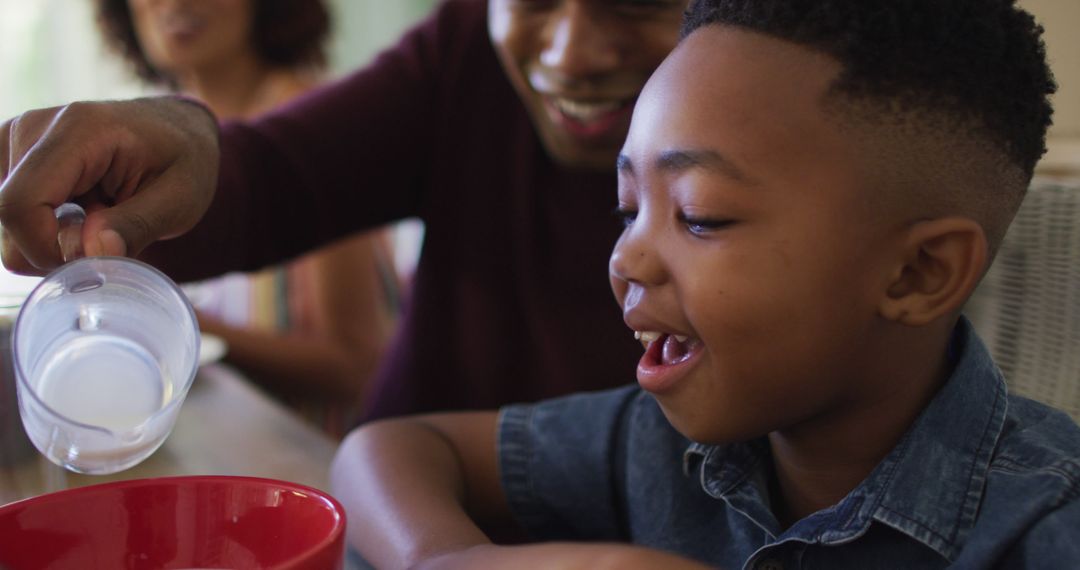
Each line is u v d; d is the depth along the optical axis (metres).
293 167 1.10
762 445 0.68
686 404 0.58
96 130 0.64
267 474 0.87
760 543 0.66
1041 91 0.58
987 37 0.54
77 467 0.54
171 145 0.71
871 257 0.53
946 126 0.53
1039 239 0.87
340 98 1.17
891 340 0.56
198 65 1.92
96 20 2.16
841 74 0.52
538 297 1.12
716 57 0.55
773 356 0.54
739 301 0.53
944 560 0.57
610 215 1.08
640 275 0.56
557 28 0.87
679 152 0.54
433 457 0.78
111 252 0.59
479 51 1.19
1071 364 0.84
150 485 0.53
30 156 0.61
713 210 0.53
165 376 0.56
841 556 0.60
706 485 0.67
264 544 0.53
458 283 1.19
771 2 0.55
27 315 0.53
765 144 0.52
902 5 0.53
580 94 0.88
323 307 1.73
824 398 0.57
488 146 1.17
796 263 0.53
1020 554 0.52
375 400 1.24
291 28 1.97
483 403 1.16
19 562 0.49
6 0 3.01
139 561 0.52
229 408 1.08
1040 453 0.56
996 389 0.60
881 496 0.58
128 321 0.56
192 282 0.98
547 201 1.11
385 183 1.20
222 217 0.97
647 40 0.85
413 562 0.60
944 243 0.54
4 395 0.84
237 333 1.64
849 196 0.52
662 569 0.46
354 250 1.75
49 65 3.04
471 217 1.18
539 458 0.80
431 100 1.21
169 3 1.87
